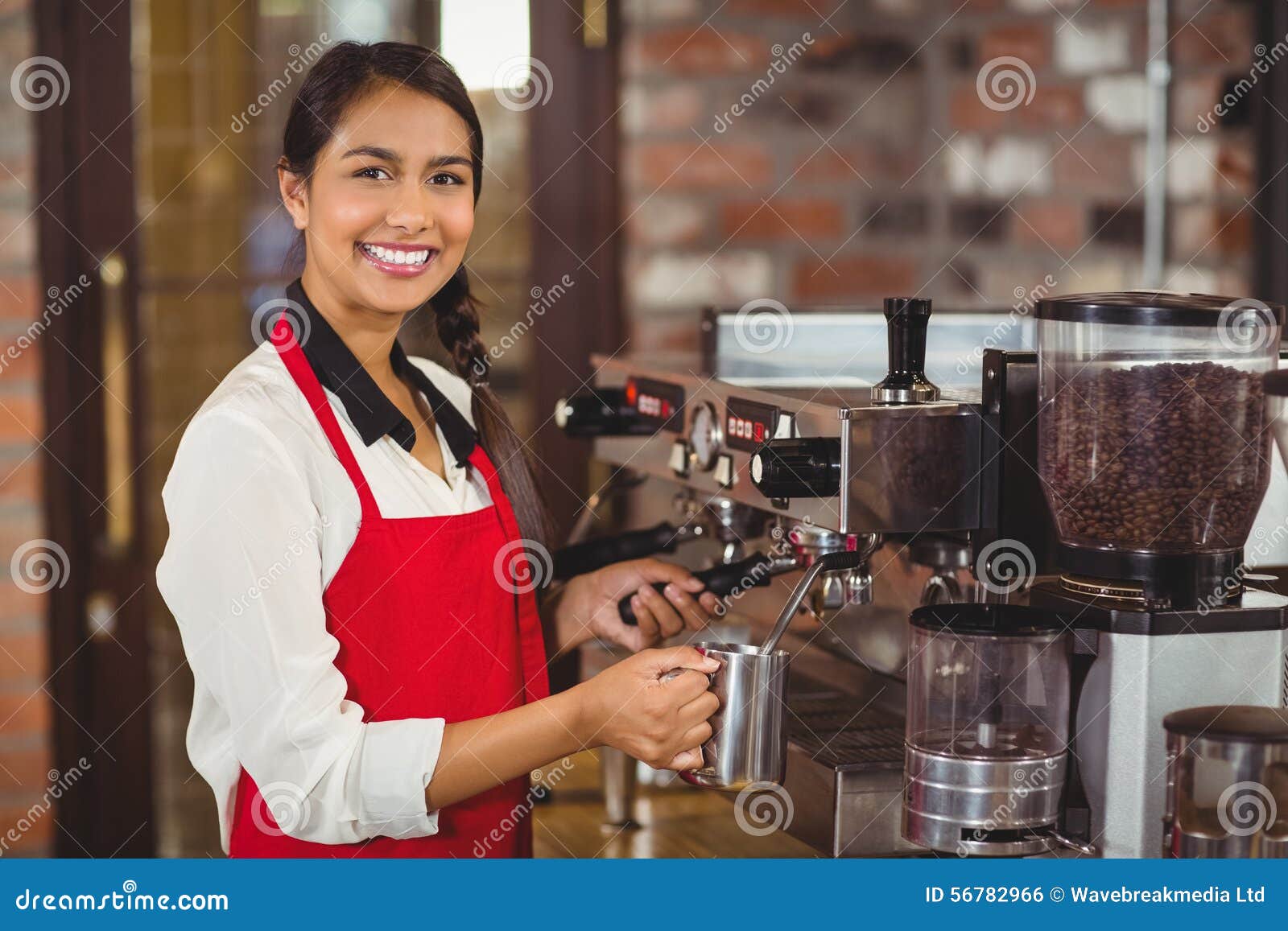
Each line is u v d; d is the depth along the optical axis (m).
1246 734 1.10
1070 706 1.26
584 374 2.69
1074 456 1.25
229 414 1.27
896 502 1.33
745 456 1.51
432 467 1.48
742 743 1.30
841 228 2.68
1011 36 2.66
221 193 2.64
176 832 2.71
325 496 1.32
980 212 2.70
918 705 1.25
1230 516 1.24
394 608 1.35
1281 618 1.24
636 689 1.28
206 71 2.61
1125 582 1.26
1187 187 2.70
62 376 2.59
